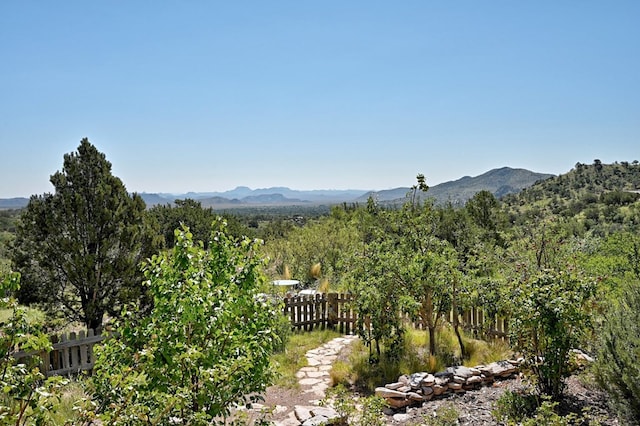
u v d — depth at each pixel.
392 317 8.88
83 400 3.21
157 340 3.78
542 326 6.48
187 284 3.98
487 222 21.23
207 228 25.28
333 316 12.68
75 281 9.89
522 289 6.99
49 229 9.86
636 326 5.42
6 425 2.74
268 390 7.96
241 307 4.31
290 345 10.55
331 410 6.41
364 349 9.79
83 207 10.03
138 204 11.25
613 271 10.99
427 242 10.09
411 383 7.15
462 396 7.07
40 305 9.99
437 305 8.92
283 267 19.84
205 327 3.85
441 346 9.34
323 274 19.00
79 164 10.52
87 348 8.76
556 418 5.12
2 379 2.88
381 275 8.98
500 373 7.74
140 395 3.55
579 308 6.58
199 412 3.36
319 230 21.58
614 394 5.36
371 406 6.02
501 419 6.03
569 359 6.73
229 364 3.78
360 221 20.36
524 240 12.77
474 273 9.75
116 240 10.45
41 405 2.82
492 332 9.90
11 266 9.27
